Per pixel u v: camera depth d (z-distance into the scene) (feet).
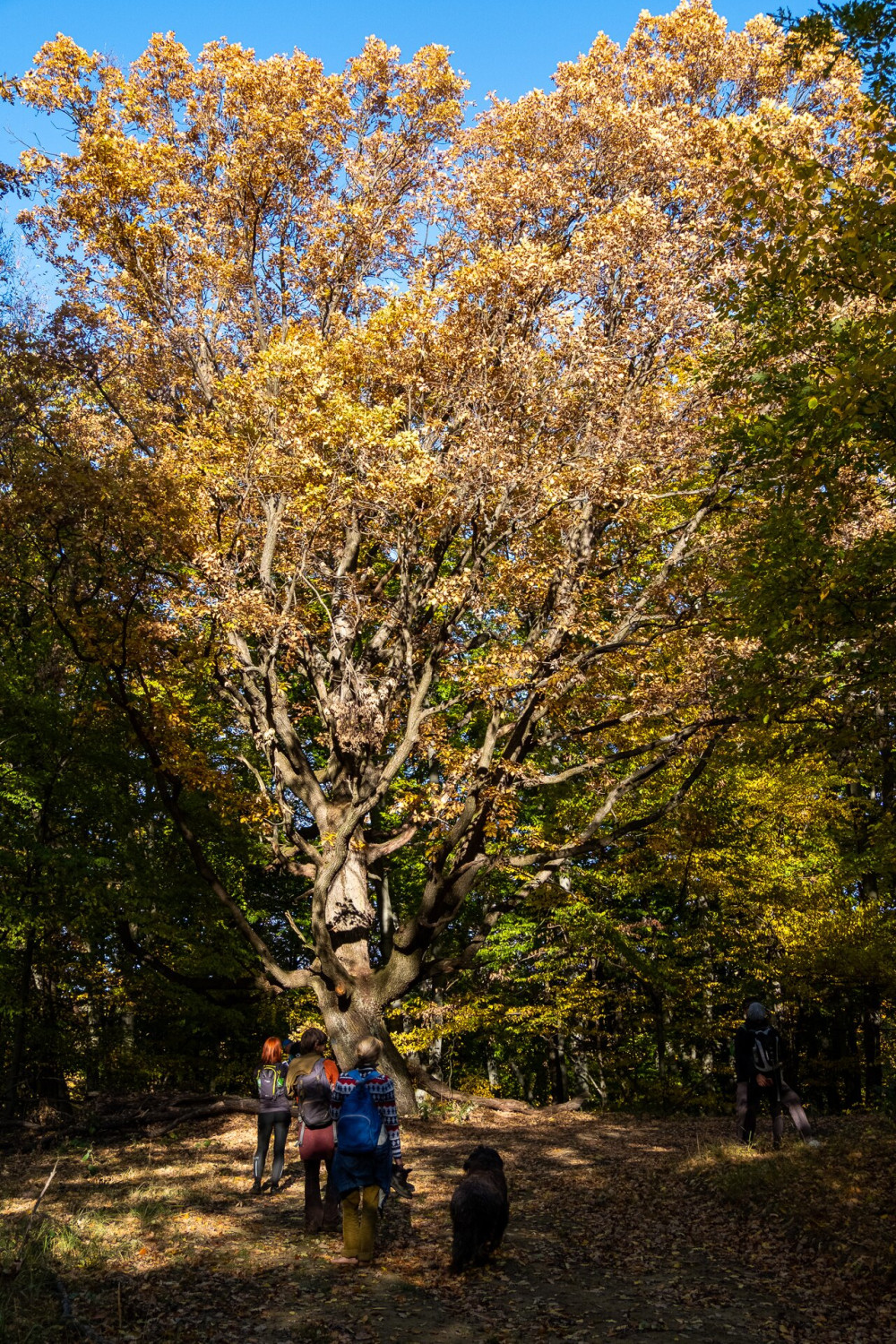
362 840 47.50
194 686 52.26
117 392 49.32
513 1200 29.96
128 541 38.91
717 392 34.27
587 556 43.29
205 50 53.67
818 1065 66.90
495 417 41.14
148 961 47.91
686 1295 20.77
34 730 47.44
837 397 23.26
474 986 65.57
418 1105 48.01
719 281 41.16
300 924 73.15
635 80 51.13
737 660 35.24
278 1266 22.17
